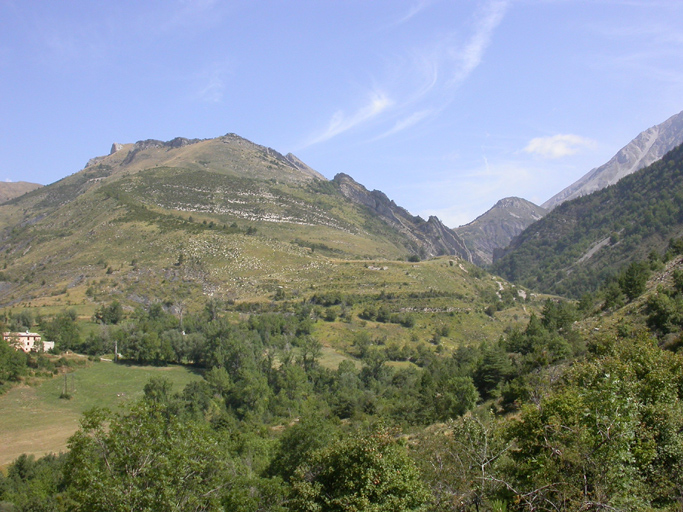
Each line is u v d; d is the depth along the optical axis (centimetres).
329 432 4375
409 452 2836
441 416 5678
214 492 2481
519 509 2000
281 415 8050
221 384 8488
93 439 2284
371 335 12475
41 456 6256
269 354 9675
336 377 9512
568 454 1894
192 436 2464
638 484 1952
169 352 10031
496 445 2441
